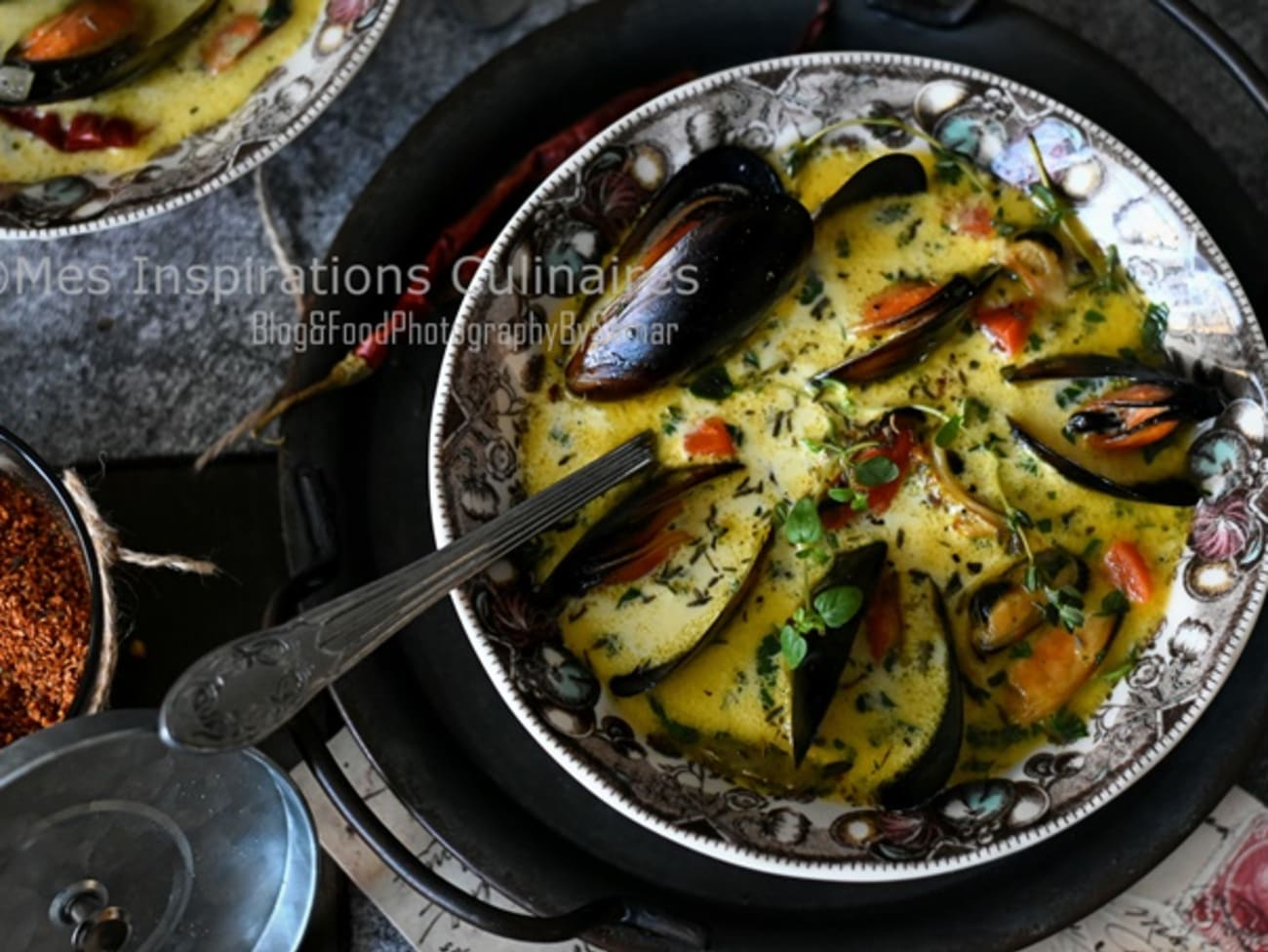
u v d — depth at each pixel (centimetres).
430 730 56
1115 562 54
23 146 58
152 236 63
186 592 60
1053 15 65
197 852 52
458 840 55
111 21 57
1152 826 55
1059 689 54
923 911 55
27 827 48
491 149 59
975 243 56
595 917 53
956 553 55
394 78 64
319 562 56
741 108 55
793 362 56
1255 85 55
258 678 44
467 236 58
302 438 57
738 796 53
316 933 58
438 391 53
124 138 58
